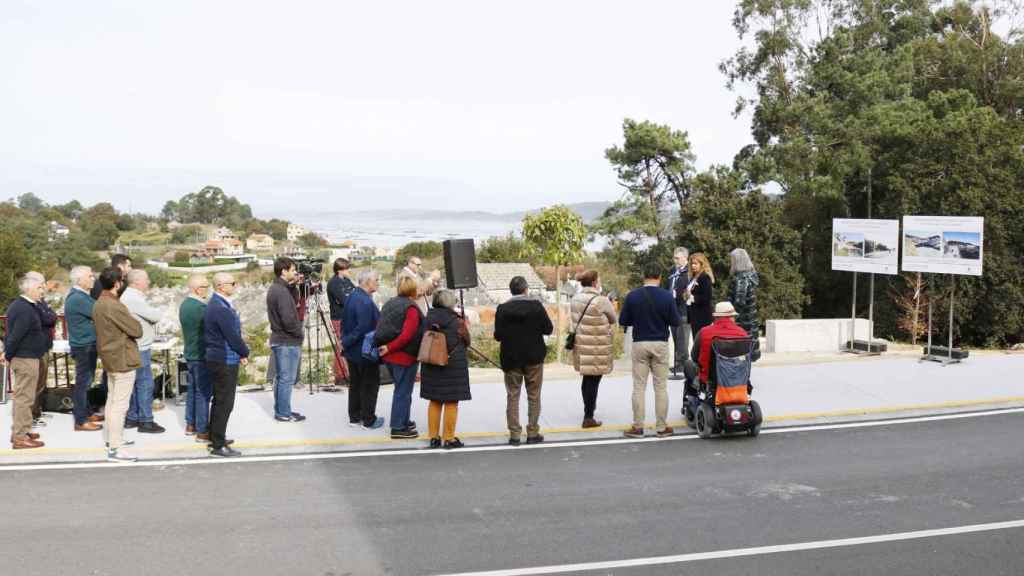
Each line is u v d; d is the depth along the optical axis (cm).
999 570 568
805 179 3092
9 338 837
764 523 662
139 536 627
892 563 580
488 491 745
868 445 909
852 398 1120
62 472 797
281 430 947
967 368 1338
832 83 3231
